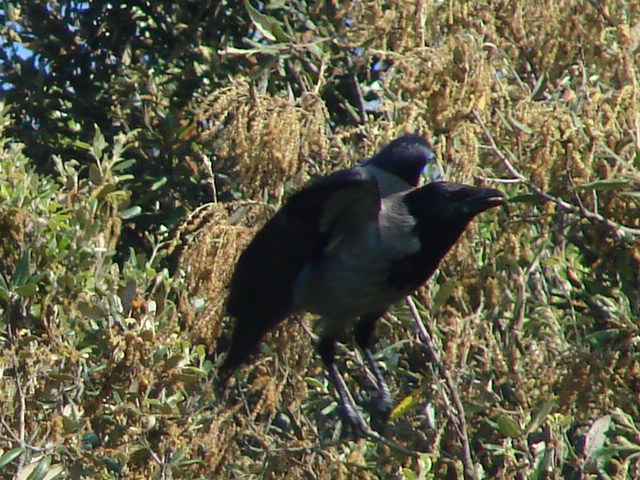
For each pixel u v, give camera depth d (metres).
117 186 14.12
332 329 10.68
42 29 15.72
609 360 10.17
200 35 15.14
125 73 15.51
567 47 11.15
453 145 10.30
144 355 10.53
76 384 10.70
